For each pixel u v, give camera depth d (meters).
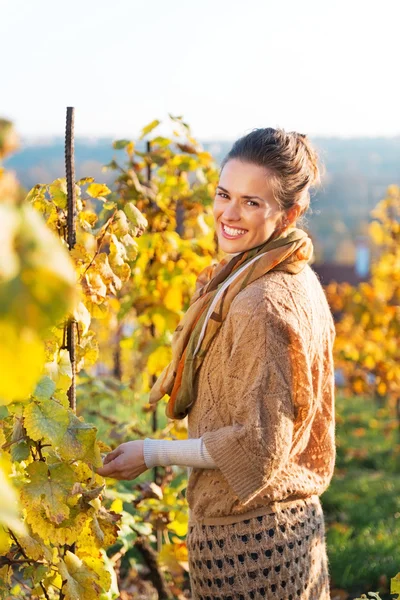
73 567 1.59
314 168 1.79
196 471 1.71
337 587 3.57
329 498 5.01
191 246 3.26
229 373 1.60
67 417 1.49
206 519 1.69
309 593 1.74
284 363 1.54
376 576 3.63
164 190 3.20
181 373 1.79
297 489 1.69
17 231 0.44
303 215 1.88
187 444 1.64
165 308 3.21
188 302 3.24
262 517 1.66
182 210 3.43
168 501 2.96
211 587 1.70
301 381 1.56
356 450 6.64
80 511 1.54
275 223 1.70
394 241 7.08
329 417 1.81
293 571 1.68
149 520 2.99
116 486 2.87
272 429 1.52
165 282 3.19
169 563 2.88
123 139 3.16
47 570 1.57
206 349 1.69
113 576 2.04
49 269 0.44
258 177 1.66
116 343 5.09
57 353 1.65
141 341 3.23
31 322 0.44
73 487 1.53
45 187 1.81
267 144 1.67
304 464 1.76
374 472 6.03
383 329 6.85
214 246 3.36
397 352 6.84
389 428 7.28
